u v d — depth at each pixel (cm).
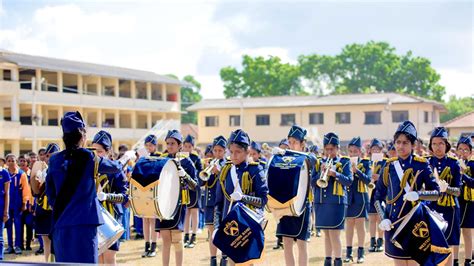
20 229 1514
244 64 7969
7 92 4094
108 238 804
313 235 1686
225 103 6066
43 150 1351
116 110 5038
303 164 920
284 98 5941
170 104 5500
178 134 1152
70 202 714
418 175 823
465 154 1143
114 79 5028
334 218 1138
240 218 834
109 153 983
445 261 802
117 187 995
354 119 5512
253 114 5897
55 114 4700
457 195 995
